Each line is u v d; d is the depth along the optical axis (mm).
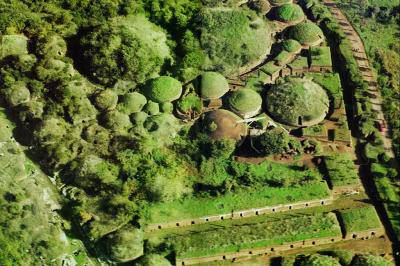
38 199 85125
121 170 86188
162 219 82375
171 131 90875
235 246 78938
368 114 91625
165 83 94625
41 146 89375
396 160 86875
